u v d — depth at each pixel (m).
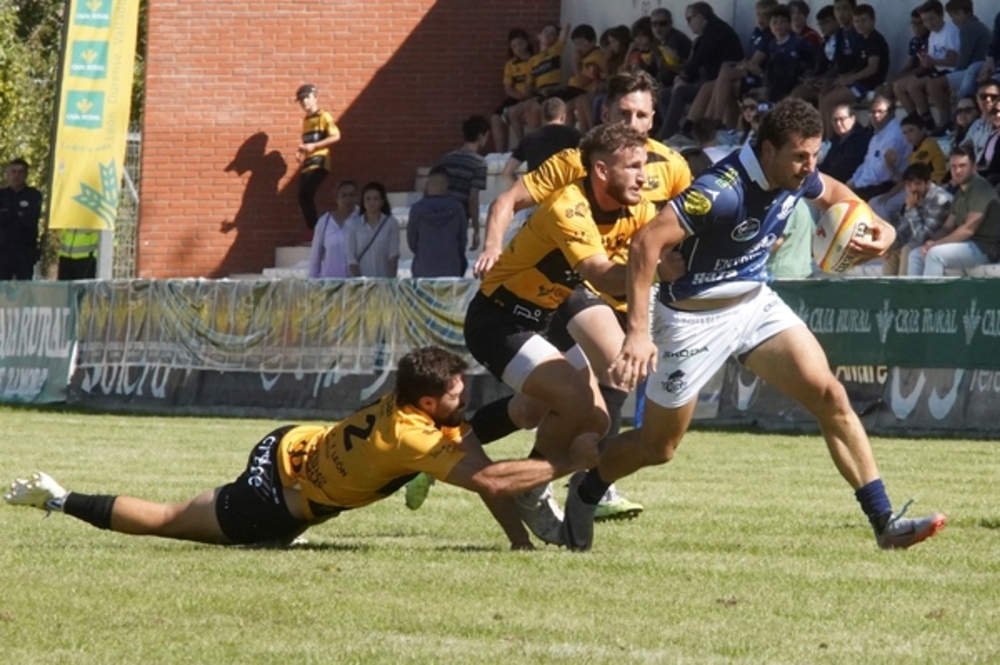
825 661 15.69
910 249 54.66
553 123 41.97
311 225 83.75
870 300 48.50
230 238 86.31
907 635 17.05
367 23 85.56
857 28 65.69
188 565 21.58
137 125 142.88
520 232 23.91
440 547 24.06
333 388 58.75
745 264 22.25
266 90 86.12
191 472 37.06
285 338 60.34
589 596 19.30
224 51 86.12
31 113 134.38
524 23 85.12
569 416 23.44
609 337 24.95
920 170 54.41
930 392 47.28
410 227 66.06
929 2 63.22
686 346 22.50
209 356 62.31
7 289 69.69
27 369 68.50
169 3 86.25
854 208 23.14
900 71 67.19
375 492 22.81
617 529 26.53
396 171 85.62
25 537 25.22
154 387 63.81
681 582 20.42
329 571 21.09
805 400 23.03
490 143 81.88
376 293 57.78
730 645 16.42
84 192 72.81
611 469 23.50
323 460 22.78
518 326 24.05
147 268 86.62
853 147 61.00
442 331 55.75
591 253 23.03
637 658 15.71
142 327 64.50
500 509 23.84
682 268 21.67
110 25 72.56
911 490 32.78
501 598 19.11
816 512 29.27
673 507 30.06
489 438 25.73
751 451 42.78
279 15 85.81
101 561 21.94
